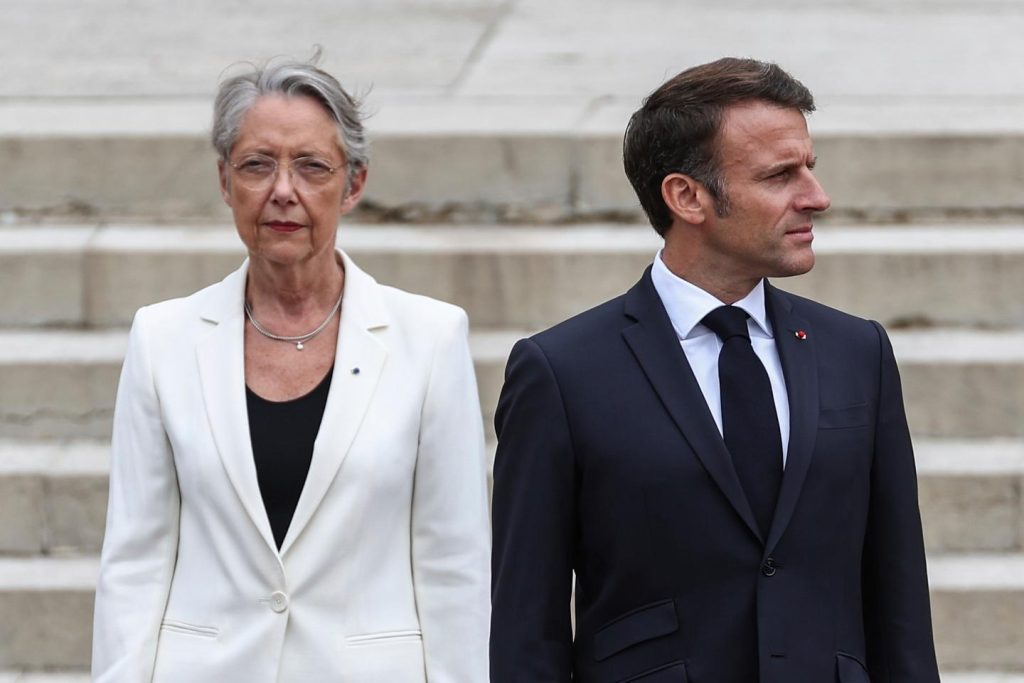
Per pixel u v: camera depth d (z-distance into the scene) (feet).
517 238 68.13
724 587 32.86
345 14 97.96
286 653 37.01
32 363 63.16
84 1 101.24
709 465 32.89
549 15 97.35
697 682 32.68
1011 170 71.20
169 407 38.34
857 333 35.27
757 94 33.19
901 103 76.74
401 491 38.09
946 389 62.69
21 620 56.70
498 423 35.70
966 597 56.39
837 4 99.71
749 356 34.06
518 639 33.88
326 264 39.52
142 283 66.95
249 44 89.92
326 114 38.17
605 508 33.53
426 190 71.36
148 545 38.32
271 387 38.70
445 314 39.60
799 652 32.58
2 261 66.95
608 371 34.12
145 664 37.42
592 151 71.00
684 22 94.99
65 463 60.44
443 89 79.87
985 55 86.17
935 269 66.54
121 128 72.49
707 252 34.12
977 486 59.06
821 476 33.27
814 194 33.24
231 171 38.11
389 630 37.63
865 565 35.55
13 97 79.00
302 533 37.29
